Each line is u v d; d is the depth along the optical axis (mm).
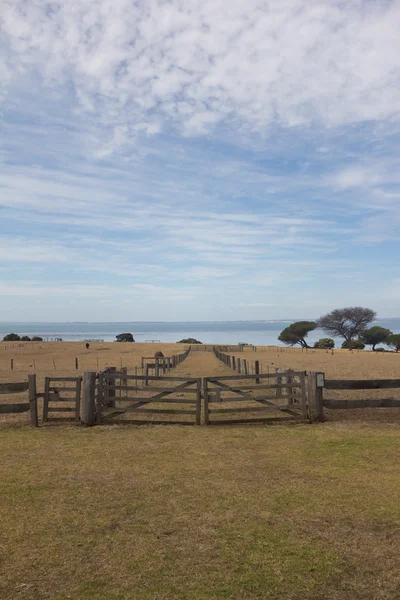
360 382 11281
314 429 10211
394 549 4547
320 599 3738
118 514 5422
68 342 88000
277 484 6473
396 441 9000
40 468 7309
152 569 4184
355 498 5902
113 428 10492
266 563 4285
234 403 14500
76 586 3914
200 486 6402
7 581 3992
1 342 84000
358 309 102125
